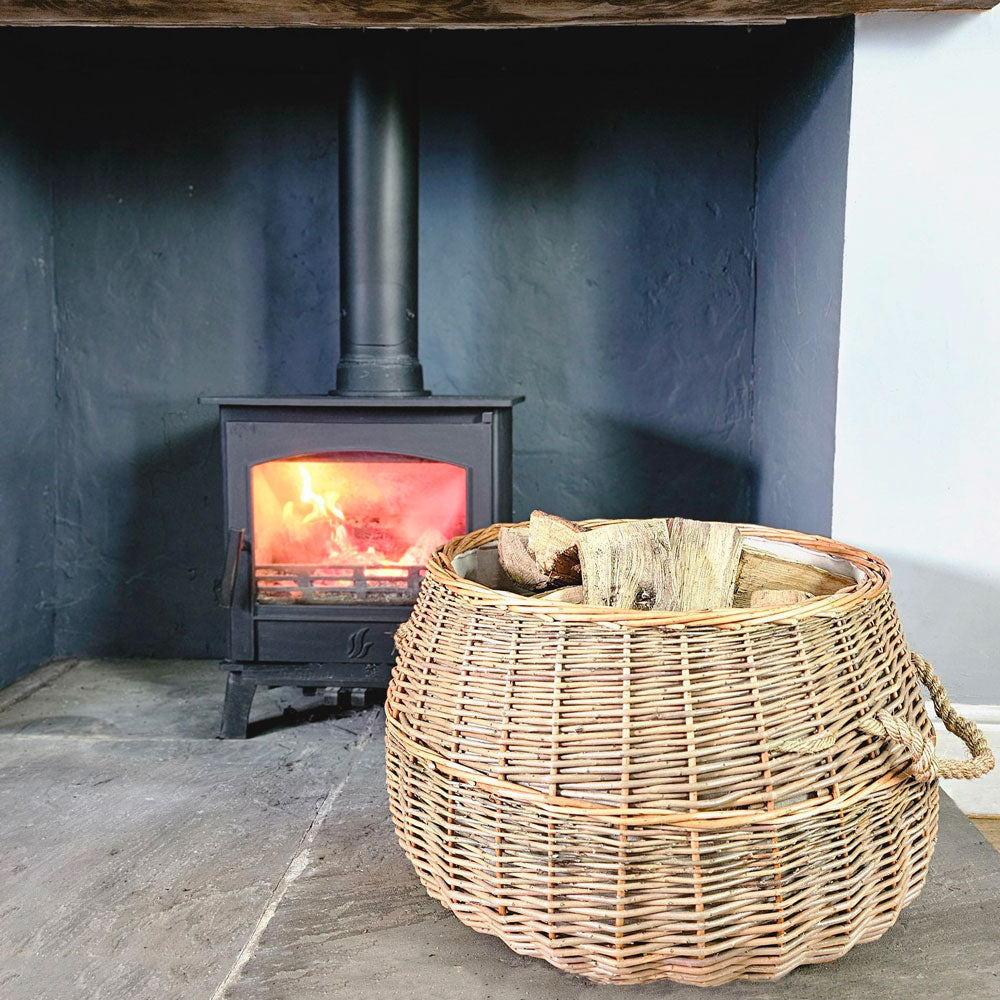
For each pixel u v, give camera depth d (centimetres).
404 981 121
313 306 247
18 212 230
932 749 116
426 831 126
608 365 247
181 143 243
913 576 184
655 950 113
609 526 154
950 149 176
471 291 246
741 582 150
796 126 210
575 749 113
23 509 239
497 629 121
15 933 131
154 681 239
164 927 133
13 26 217
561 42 231
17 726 209
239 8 174
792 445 211
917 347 180
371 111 210
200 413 250
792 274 212
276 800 173
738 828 111
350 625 203
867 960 126
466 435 197
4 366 228
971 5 170
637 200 243
